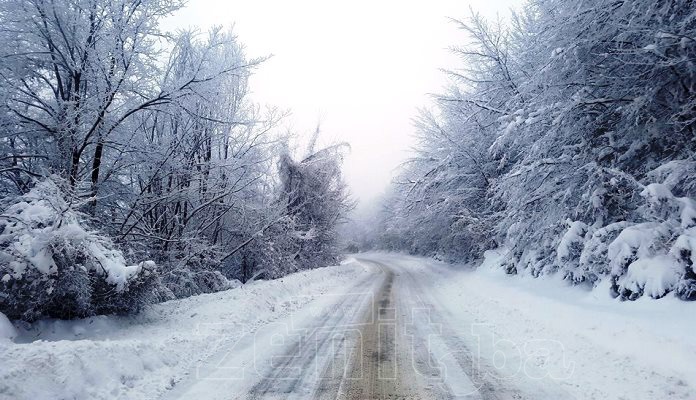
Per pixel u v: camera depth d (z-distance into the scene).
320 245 27.80
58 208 6.81
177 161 12.48
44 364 4.29
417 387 4.83
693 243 6.47
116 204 12.04
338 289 15.50
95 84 9.90
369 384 4.95
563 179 10.27
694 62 7.84
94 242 7.49
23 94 9.86
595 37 9.16
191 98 12.69
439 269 23.00
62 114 9.60
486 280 14.59
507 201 13.53
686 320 5.71
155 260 13.11
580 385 4.70
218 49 14.79
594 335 6.19
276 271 20.50
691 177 7.54
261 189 20.72
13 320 6.37
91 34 9.65
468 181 19.92
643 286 7.04
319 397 4.57
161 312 8.79
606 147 9.50
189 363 5.91
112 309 7.73
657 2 7.88
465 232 20.19
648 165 9.02
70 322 7.02
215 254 16.38
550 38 10.23
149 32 10.20
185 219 14.23
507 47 17.08
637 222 8.80
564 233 10.50
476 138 19.23
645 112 8.93
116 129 10.76
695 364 4.55
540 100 11.20
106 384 4.63
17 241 6.52
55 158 9.89
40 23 9.45
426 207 21.03
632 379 4.63
